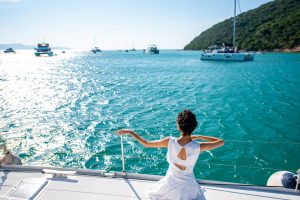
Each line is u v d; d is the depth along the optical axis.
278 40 134.62
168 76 44.44
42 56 145.00
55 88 31.20
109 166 10.69
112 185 4.07
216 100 24.22
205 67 61.72
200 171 10.21
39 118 17.59
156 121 17.12
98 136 14.16
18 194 3.79
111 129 15.41
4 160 5.20
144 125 16.20
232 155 11.55
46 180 4.16
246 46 140.88
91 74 48.53
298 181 3.94
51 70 58.00
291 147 12.52
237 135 14.44
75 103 22.62
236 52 74.88
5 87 31.70
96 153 11.89
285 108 21.02
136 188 3.98
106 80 39.03
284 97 25.64
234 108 20.95
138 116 18.41
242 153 11.77
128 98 25.09
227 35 178.38
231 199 3.77
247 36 152.25
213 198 3.80
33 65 75.25
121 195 3.82
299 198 3.79
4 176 4.33
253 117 18.23
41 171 4.47
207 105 22.08
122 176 4.29
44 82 36.84
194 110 20.27
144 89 30.64
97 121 17.09
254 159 11.23
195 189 3.31
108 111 19.84
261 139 13.80
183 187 3.25
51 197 3.76
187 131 3.15
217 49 81.62
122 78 41.69
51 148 12.45
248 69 54.69
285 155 11.66
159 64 77.12
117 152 11.99
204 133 14.84
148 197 3.59
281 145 12.77
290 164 10.88
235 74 46.22
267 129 15.56
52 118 17.67
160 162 10.98
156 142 3.35
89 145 12.84
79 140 13.53
